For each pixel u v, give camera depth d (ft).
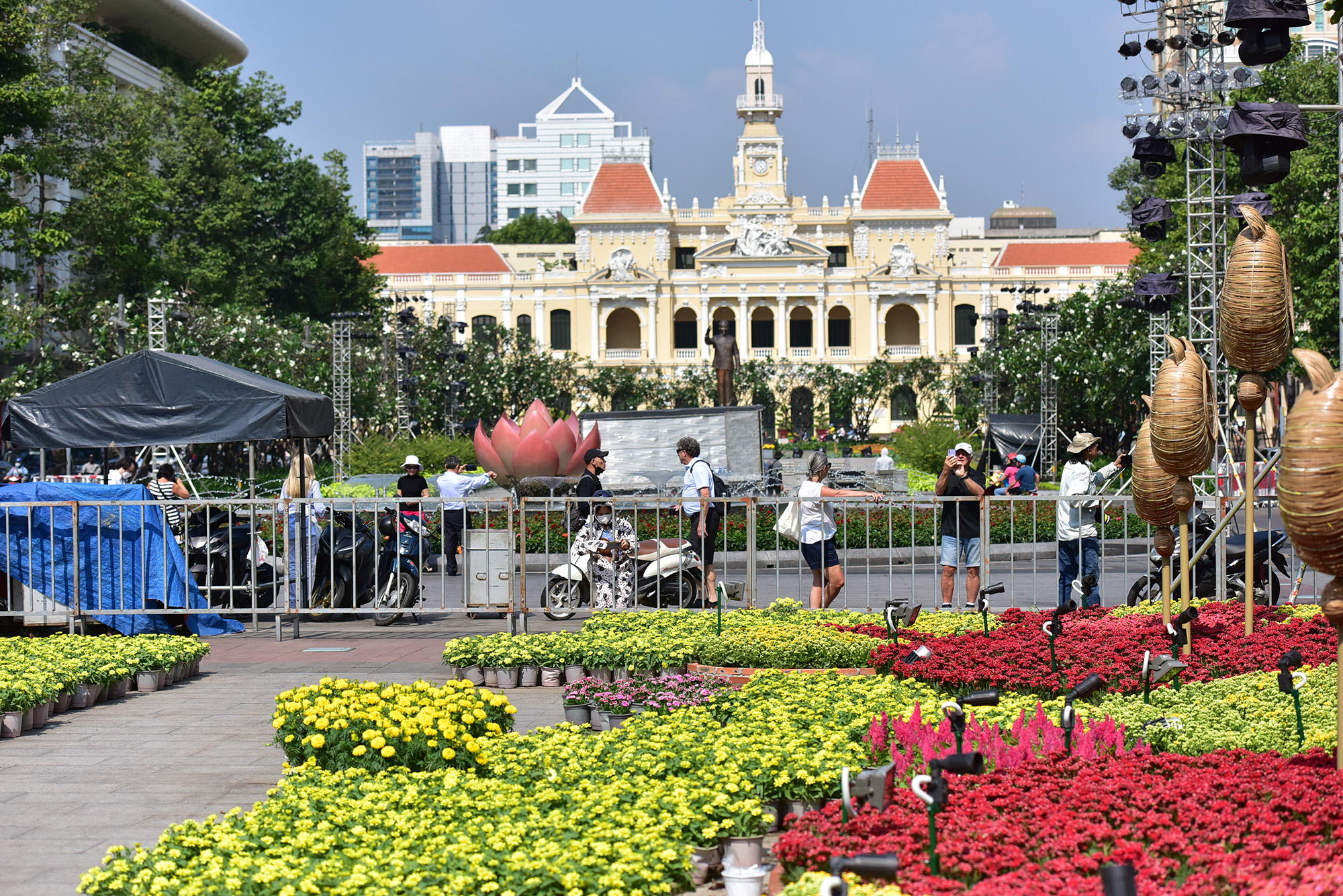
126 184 128.67
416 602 45.09
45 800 21.47
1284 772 17.06
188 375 44.88
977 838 14.75
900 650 29.07
